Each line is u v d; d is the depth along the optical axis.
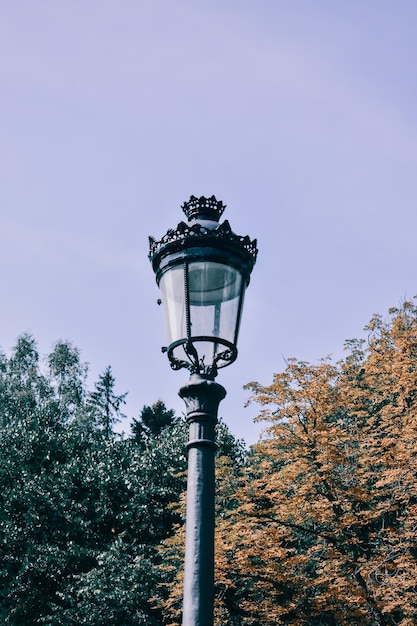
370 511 18.02
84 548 25.16
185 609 3.24
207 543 3.40
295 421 18.78
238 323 3.98
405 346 20.03
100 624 23.09
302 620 18.73
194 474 3.59
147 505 26.98
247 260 4.11
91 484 27.33
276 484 19.30
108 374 46.03
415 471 17.39
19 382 37.91
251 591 22.62
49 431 28.89
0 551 24.89
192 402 3.80
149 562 23.83
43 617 23.22
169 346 3.94
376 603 17.05
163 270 4.08
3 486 26.58
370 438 18.75
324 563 19.73
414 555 17.61
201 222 4.11
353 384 21.78
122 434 30.44
